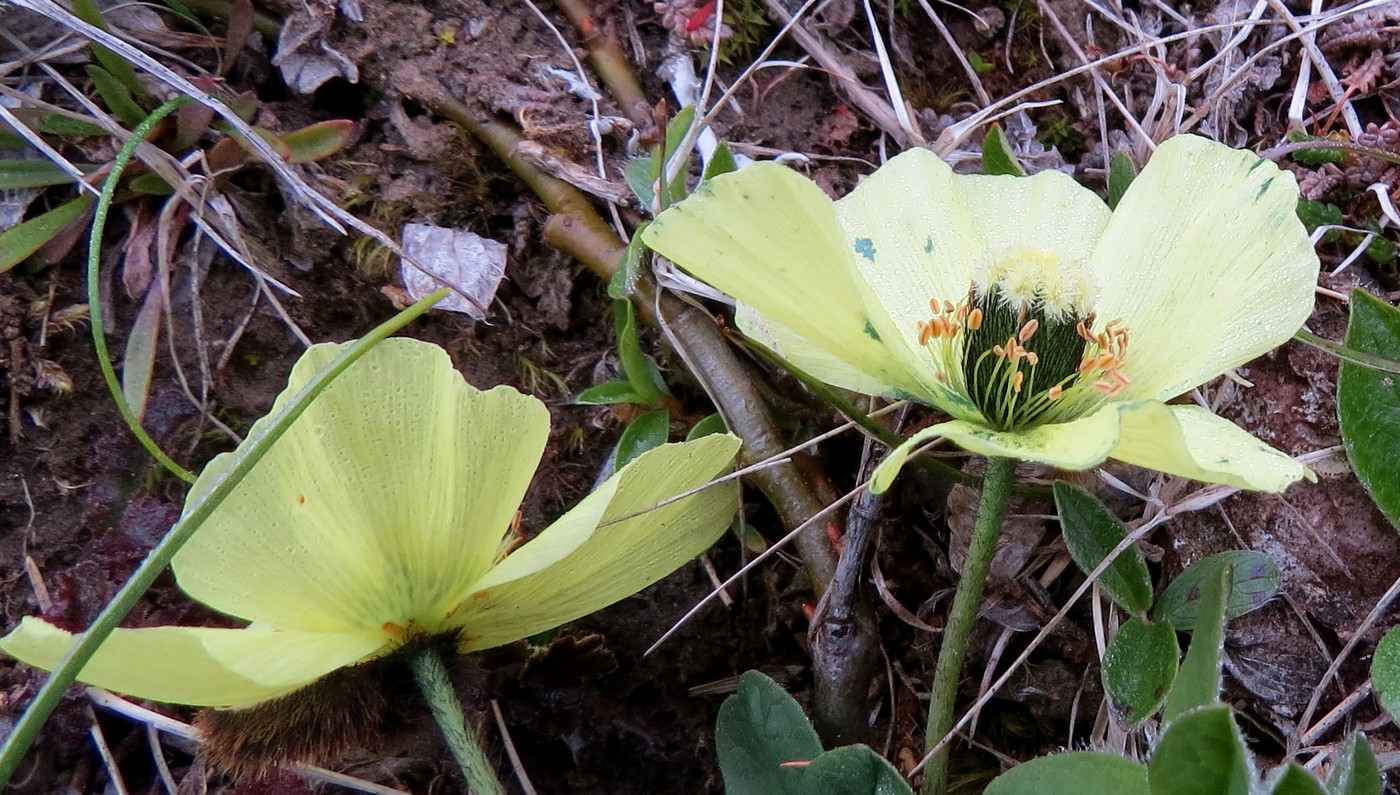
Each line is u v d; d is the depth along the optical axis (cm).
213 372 12
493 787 9
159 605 11
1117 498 12
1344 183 13
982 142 14
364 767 11
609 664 11
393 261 12
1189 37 14
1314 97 14
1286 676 11
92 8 12
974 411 9
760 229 8
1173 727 7
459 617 9
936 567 13
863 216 10
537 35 13
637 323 13
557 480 13
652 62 14
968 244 10
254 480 8
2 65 12
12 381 11
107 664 7
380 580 8
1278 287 9
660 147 12
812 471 12
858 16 14
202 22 13
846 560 11
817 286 8
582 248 13
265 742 8
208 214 12
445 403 8
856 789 9
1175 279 9
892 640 13
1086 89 14
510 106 13
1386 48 13
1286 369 12
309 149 12
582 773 12
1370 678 10
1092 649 12
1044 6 14
